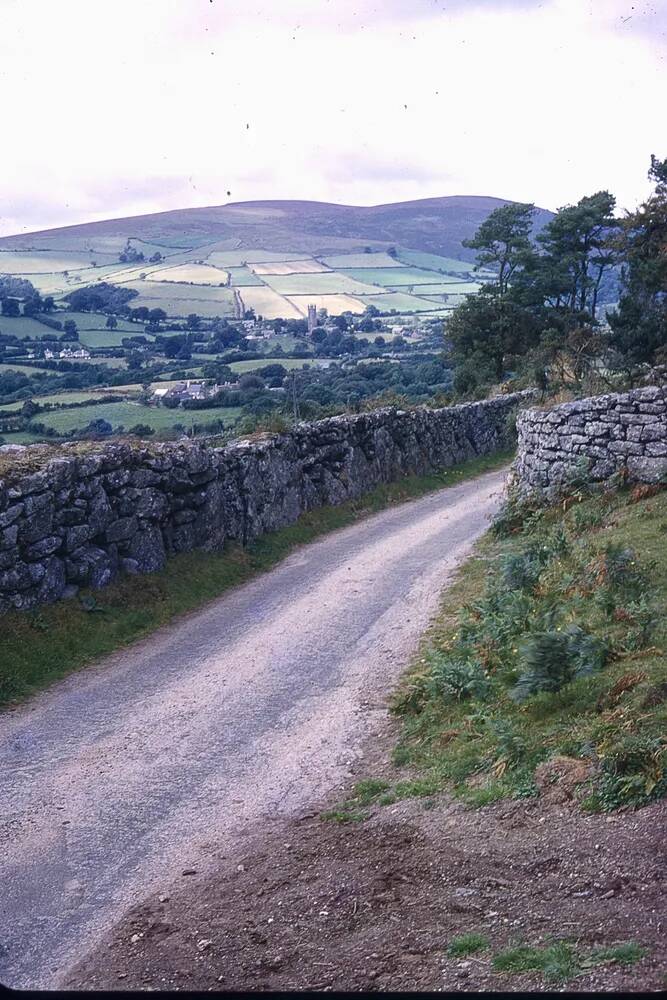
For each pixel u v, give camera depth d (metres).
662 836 6.48
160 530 19.56
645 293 42.78
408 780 9.30
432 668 12.05
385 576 19.64
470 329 64.44
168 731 12.02
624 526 16.45
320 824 8.66
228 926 6.91
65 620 15.95
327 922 6.66
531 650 9.92
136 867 8.45
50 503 16.39
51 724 12.55
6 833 9.37
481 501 28.91
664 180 39.31
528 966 5.38
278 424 26.80
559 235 64.75
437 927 6.18
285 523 25.03
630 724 8.17
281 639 15.84
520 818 7.54
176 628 17.23
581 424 20.66
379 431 31.66
